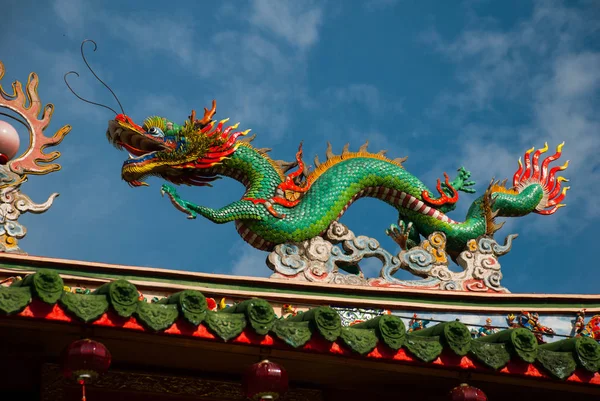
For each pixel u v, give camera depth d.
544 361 9.29
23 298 7.90
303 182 12.93
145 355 9.61
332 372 10.06
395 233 13.20
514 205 13.71
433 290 12.07
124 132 12.77
